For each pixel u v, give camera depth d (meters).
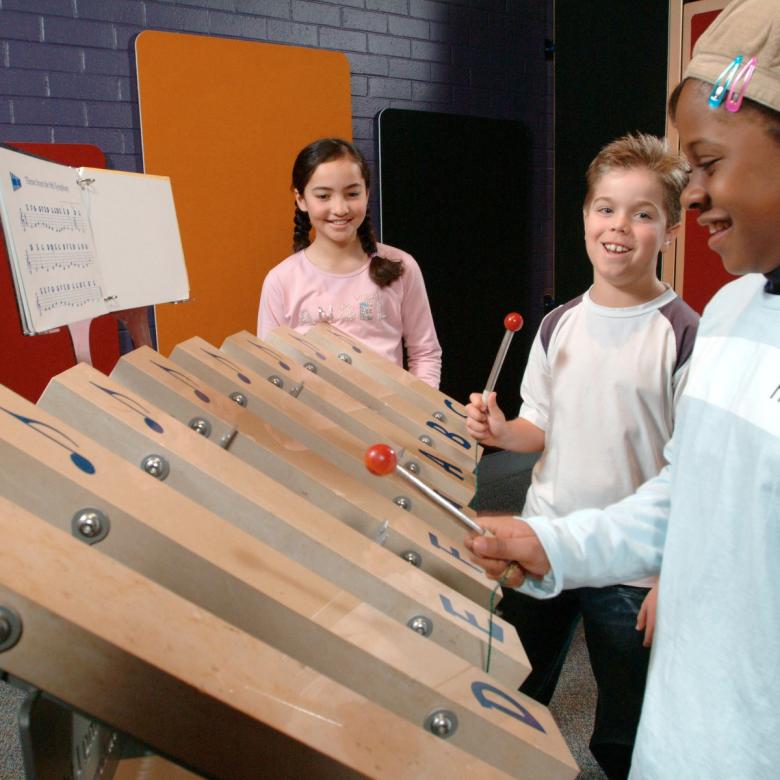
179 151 2.55
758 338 0.63
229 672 0.41
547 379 1.29
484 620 0.64
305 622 0.49
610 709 1.19
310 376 1.08
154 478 0.51
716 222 0.57
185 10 2.55
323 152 1.80
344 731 0.43
